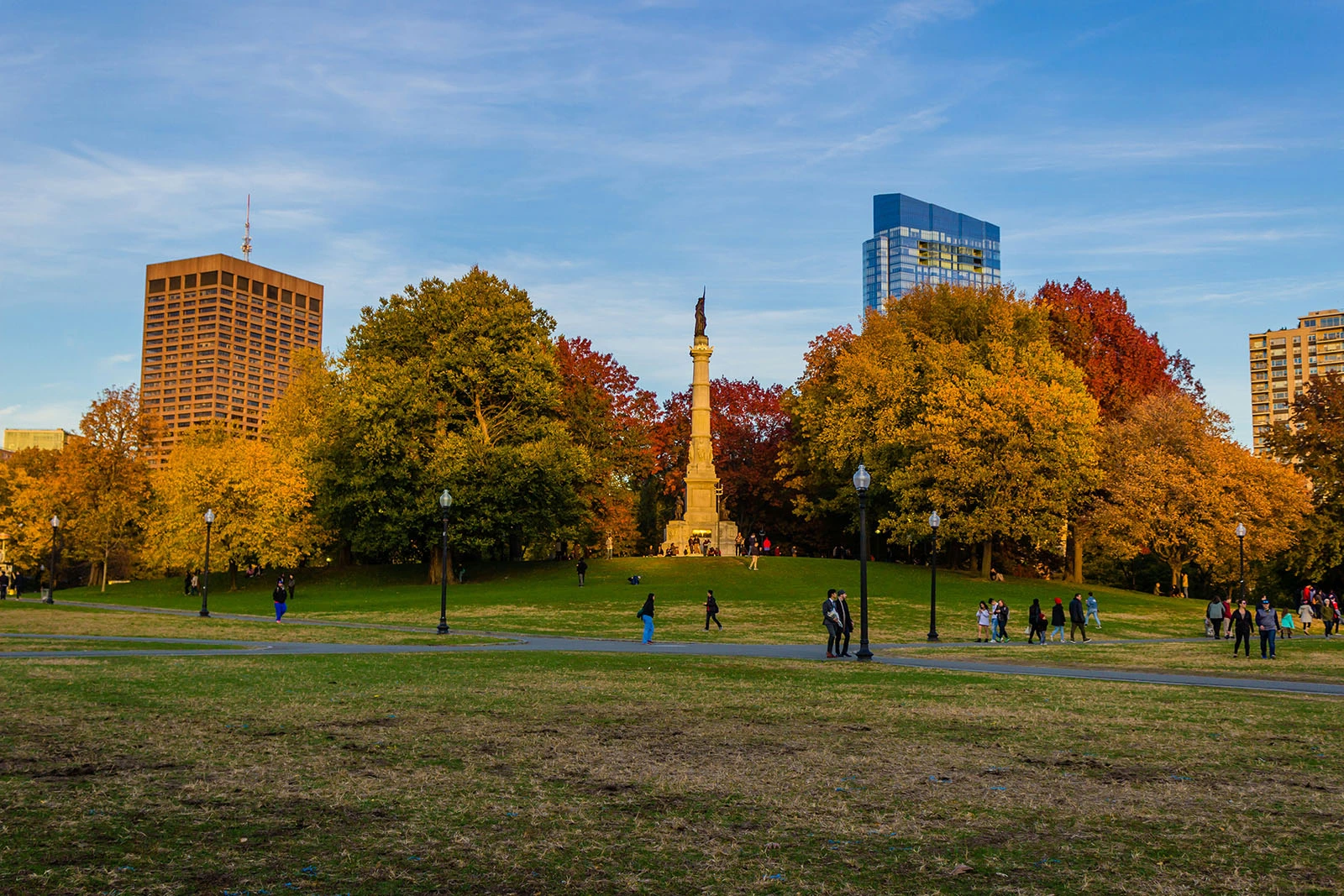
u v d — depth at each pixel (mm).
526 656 28953
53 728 14703
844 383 72375
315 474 69812
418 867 8648
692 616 48469
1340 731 16266
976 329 74938
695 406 78375
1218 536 63438
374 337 66875
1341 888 8414
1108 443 69500
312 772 12188
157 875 8242
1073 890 8312
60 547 83000
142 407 86375
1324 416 72688
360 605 54844
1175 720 17469
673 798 11273
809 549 96562
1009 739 15258
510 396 67250
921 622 48469
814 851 9336
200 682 20656
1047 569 79812
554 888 8203
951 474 63125
